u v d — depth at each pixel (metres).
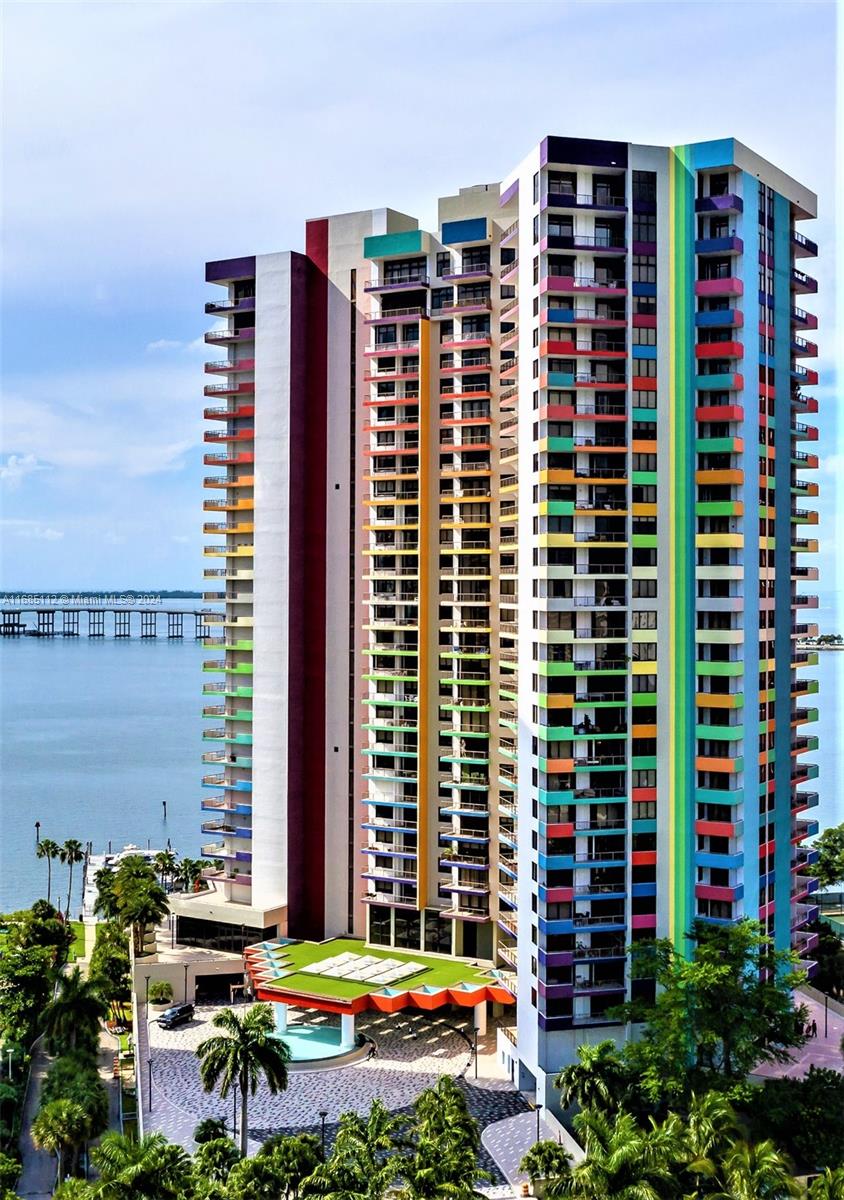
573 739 90.56
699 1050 81.25
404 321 114.12
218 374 125.44
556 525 92.25
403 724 114.00
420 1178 63.91
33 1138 83.31
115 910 126.62
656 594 93.38
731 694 91.75
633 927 91.19
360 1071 96.44
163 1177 65.38
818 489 106.44
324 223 119.81
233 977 115.31
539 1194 74.19
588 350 92.12
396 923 113.81
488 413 111.06
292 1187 69.38
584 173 92.94
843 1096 77.88
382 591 115.44
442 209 114.88
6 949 122.56
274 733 119.19
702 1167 61.69
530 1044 91.31
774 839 97.06
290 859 119.00
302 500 119.44
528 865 93.81
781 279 99.06
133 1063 101.69
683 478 93.50
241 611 123.44
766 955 85.12
